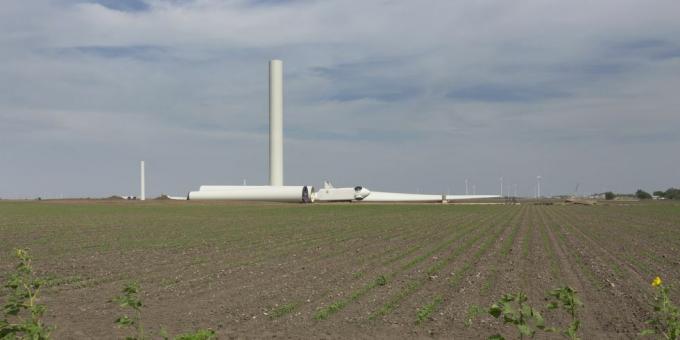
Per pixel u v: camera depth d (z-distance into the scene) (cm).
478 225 5397
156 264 2672
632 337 1330
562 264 2583
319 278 2212
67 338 1364
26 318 1532
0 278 2255
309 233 4512
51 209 9012
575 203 14288
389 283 2066
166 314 1600
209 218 6719
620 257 2853
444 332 1388
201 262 2741
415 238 4012
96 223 5759
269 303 1733
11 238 4069
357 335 1366
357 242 3738
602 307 1641
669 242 3659
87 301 1802
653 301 1723
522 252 3083
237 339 1338
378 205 11481
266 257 2931
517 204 12900
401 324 1461
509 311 903
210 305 1716
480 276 2223
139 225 5494
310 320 1510
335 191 14725
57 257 2958
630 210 9256
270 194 13138
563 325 1433
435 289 1944
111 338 1361
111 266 2611
